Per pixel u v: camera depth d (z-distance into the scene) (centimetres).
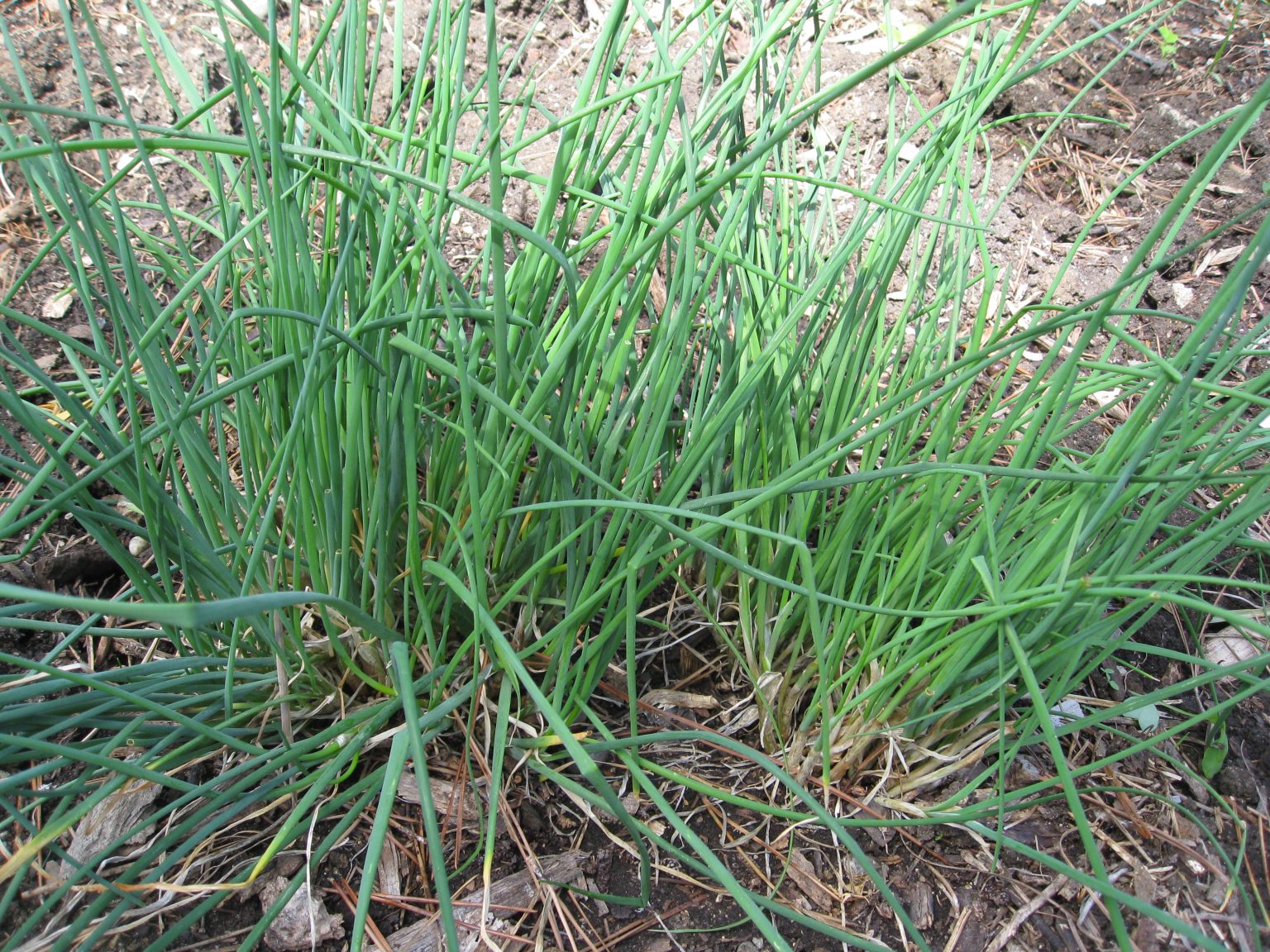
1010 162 86
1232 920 43
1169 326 74
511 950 40
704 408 48
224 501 42
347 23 41
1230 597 57
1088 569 42
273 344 40
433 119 39
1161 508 39
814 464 38
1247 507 39
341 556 41
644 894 39
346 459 42
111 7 81
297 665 43
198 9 83
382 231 38
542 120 79
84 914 32
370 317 37
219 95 34
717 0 73
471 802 44
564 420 39
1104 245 80
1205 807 47
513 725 45
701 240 40
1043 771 48
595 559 40
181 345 57
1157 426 32
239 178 44
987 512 37
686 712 49
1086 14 97
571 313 37
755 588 51
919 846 45
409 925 41
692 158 35
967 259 48
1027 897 44
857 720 45
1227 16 100
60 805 39
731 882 35
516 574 47
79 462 53
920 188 45
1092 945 43
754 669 48
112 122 32
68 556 48
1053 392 37
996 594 34
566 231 39
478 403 43
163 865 35
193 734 40
